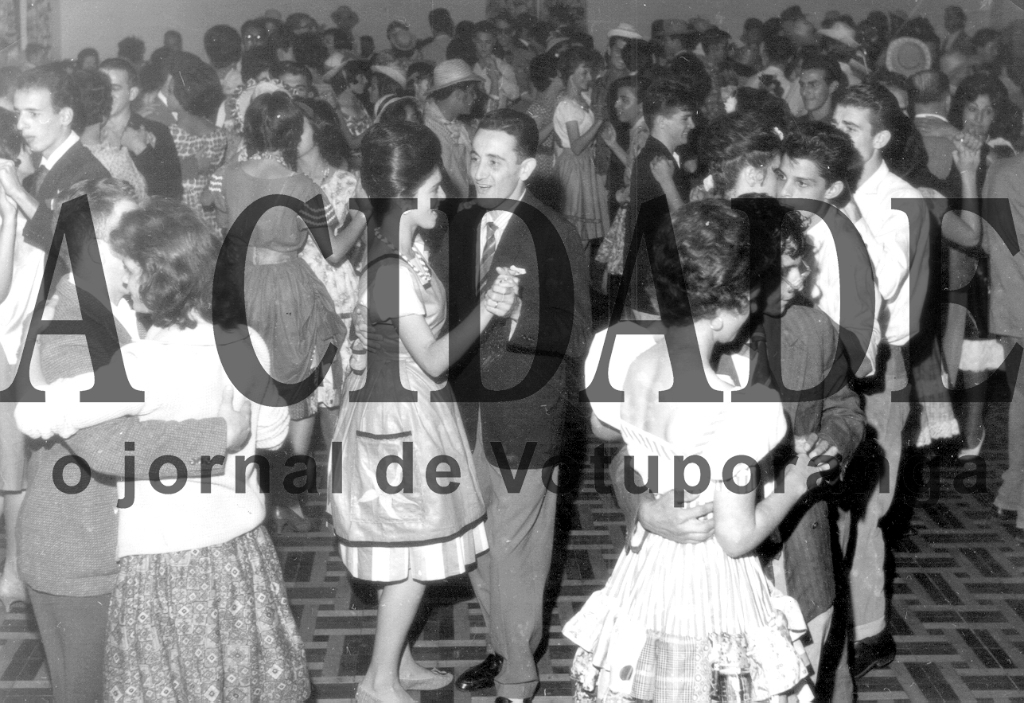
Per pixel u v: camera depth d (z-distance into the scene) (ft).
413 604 10.39
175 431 8.23
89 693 9.02
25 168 14.11
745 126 9.78
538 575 10.55
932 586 13.48
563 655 11.72
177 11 28.50
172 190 18.38
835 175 10.11
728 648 7.49
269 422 8.99
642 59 24.64
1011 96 20.75
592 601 8.01
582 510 15.24
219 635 8.39
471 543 10.34
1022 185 15.14
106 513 8.75
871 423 11.12
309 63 23.98
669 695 7.50
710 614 7.53
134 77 16.90
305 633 12.10
